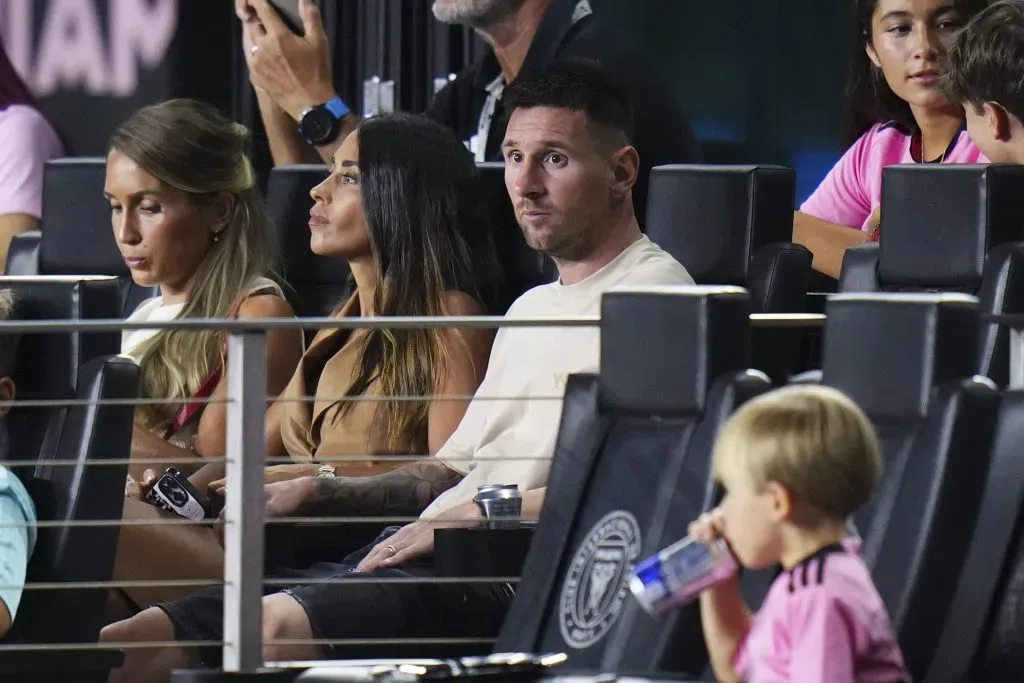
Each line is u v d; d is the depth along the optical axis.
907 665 9.71
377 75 25.38
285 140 23.14
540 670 9.83
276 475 15.01
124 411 12.62
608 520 10.38
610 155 14.04
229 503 10.92
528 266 16.89
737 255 15.74
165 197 16.83
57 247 19.06
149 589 14.43
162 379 16.52
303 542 14.47
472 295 15.77
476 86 21.11
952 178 13.98
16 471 12.70
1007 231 13.91
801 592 8.86
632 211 14.26
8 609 12.01
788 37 23.83
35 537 12.41
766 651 8.91
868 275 14.41
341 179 16.27
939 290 14.06
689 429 10.16
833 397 9.12
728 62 24.06
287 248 18.47
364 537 14.63
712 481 9.87
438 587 13.00
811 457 8.91
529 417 13.83
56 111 26.23
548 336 13.90
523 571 10.74
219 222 17.05
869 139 18.09
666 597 9.13
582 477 10.63
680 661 9.82
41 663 12.22
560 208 13.98
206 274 16.94
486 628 13.02
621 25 24.28
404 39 25.27
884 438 10.05
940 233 14.03
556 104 14.02
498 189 16.89
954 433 9.78
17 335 12.73
